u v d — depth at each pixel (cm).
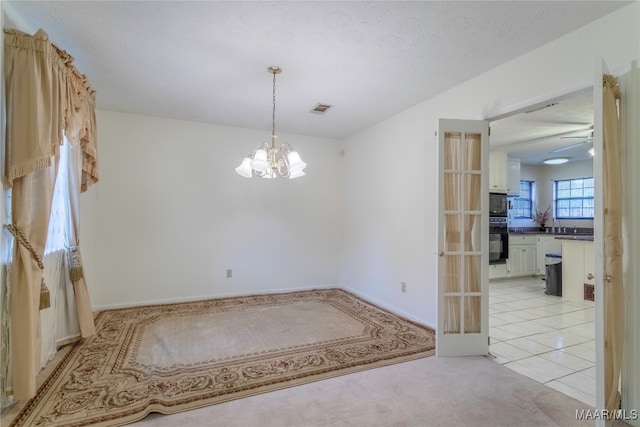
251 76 294
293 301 443
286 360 262
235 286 468
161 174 425
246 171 284
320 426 181
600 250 171
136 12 203
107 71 286
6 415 186
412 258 371
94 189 393
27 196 197
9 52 188
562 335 326
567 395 214
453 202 287
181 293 437
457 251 285
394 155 405
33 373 194
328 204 532
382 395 213
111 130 401
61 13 204
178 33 226
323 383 227
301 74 289
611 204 182
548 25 213
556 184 694
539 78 240
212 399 205
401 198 391
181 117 423
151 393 210
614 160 183
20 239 192
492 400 208
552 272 495
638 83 189
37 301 201
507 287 550
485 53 250
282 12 201
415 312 364
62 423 180
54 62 204
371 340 305
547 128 420
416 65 270
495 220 580
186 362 256
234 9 199
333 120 429
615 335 182
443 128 279
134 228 412
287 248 502
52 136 202
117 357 263
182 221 437
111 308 398
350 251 509
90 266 390
